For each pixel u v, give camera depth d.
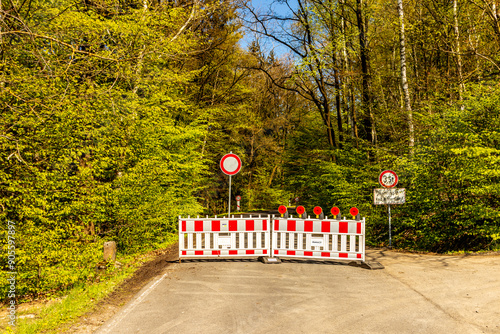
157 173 12.03
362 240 9.33
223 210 40.47
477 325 5.00
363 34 20.06
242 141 39.72
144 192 11.67
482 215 10.66
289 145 27.28
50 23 8.73
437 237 12.69
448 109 12.63
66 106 7.48
